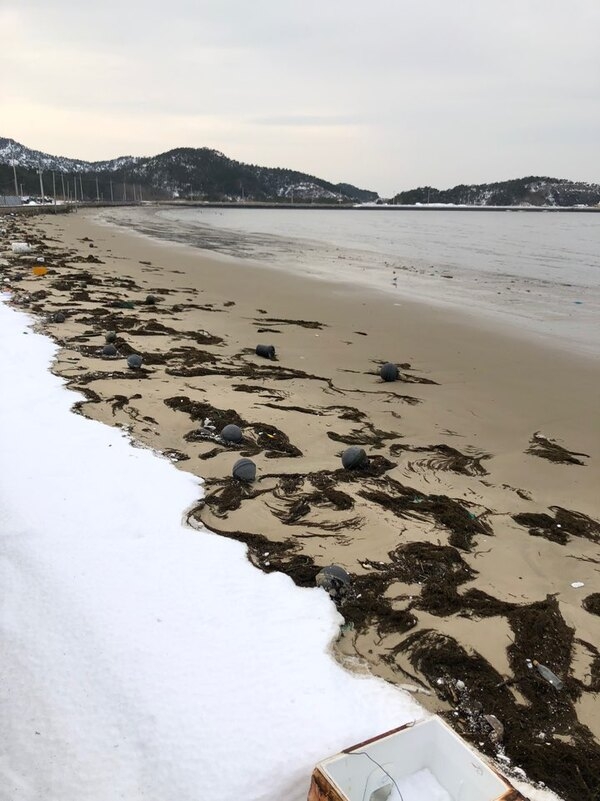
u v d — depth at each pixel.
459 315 15.30
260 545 4.60
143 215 85.38
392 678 3.44
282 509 5.20
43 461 5.52
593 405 8.88
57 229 42.88
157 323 12.30
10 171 146.00
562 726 3.21
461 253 33.31
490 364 10.92
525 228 64.81
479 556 4.79
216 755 2.75
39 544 4.24
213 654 3.33
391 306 16.16
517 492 6.07
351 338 12.39
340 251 32.81
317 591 4.00
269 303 15.84
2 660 3.24
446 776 2.59
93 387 7.91
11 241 30.09
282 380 9.14
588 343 12.70
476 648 3.72
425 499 5.64
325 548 4.66
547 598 4.31
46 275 18.06
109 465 5.56
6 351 9.13
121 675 3.14
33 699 3.00
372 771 2.50
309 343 11.75
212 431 6.75
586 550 5.02
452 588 4.30
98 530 4.48
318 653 3.41
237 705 3.01
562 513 5.64
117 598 3.73
